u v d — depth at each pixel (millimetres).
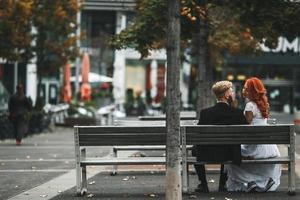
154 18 16969
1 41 29828
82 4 37688
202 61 19156
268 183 11867
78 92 48000
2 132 29281
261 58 58844
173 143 9109
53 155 20500
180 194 9172
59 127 40344
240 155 11477
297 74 62344
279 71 62062
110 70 56625
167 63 9039
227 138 11391
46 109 40062
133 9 21641
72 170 15992
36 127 33188
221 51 32219
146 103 61125
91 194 11727
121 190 12352
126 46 17875
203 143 11414
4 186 13078
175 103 9070
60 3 35188
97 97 52969
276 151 12031
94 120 40938
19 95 25750
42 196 11594
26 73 53312
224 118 11914
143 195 11625
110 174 15016
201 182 11883
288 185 12344
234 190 12023
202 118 12000
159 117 19906
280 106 62688
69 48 37375
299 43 55125
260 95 12258
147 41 17562
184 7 16328
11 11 29094
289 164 11547
